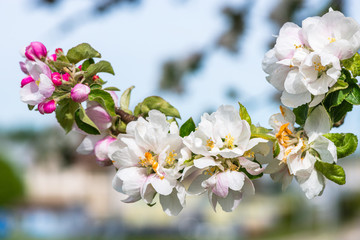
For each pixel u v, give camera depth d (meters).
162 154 0.42
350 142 0.43
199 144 0.41
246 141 0.42
